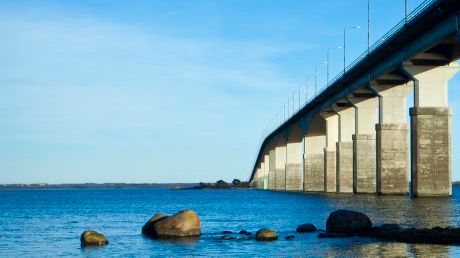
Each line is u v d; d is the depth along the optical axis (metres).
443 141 63.16
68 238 37.56
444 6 50.44
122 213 68.44
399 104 74.81
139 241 31.92
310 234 33.41
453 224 34.91
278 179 160.75
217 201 106.44
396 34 59.44
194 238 32.28
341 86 87.38
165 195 178.75
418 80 63.53
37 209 82.00
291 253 25.92
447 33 53.09
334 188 104.56
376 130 75.50
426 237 27.28
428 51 61.19
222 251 27.62
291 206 70.25
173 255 26.83
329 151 104.38
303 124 121.00
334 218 31.75
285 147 160.50
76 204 101.75
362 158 85.12
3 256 28.69
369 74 75.38
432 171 63.12
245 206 78.19
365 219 31.03
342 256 23.75
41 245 33.31
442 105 63.38
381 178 74.38
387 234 29.20
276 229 38.34
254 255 25.98
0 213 70.94
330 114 104.44
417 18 53.88
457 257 22.08
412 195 64.12
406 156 74.31
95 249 29.70
